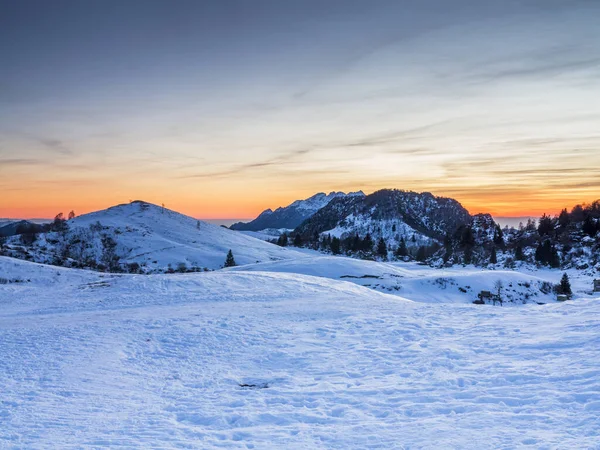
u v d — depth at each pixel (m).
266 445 7.59
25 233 181.88
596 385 8.60
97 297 34.34
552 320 16.38
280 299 30.62
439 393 9.51
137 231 194.75
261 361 14.52
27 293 40.34
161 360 14.87
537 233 154.62
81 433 8.58
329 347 15.75
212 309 25.61
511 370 10.46
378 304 26.58
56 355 15.16
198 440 8.04
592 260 109.75
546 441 6.49
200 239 195.75
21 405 10.38
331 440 7.57
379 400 9.57
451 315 20.48
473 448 6.55
